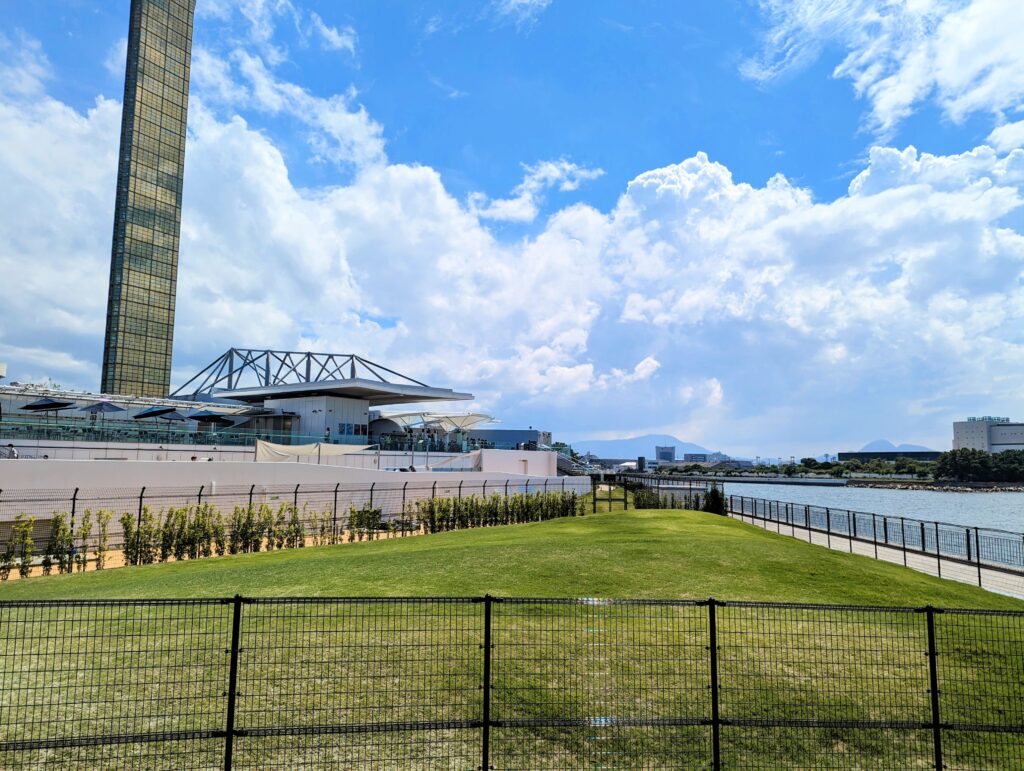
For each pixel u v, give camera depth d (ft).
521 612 32.27
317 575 44.62
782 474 588.50
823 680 25.64
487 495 142.61
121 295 248.32
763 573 43.52
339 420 178.91
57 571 61.77
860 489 481.87
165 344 263.29
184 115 276.62
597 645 27.96
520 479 156.76
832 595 38.86
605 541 58.23
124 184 253.44
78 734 19.48
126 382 247.29
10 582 52.06
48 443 95.91
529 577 41.83
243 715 21.01
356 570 46.03
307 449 123.34
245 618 30.01
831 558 50.39
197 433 117.08
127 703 21.29
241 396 199.21
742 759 20.44
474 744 20.17
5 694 21.75
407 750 19.62
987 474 485.56
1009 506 276.00
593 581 40.60
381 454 149.59
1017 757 21.67
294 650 26.16
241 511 76.33
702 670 25.91
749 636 29.81
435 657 25.73
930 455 643.04
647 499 140.15
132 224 254.06
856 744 21.68
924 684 26.02
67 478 73.15
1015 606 41.73
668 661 26.45
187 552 70.08
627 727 21.70
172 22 273.33
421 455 162.30
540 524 92.58
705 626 31.19
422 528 104.47
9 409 125.39
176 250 269.64
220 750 19.26
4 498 68.08
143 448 107.14
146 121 261.44
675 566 45.03
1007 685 26.40
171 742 19.57
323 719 20.90
